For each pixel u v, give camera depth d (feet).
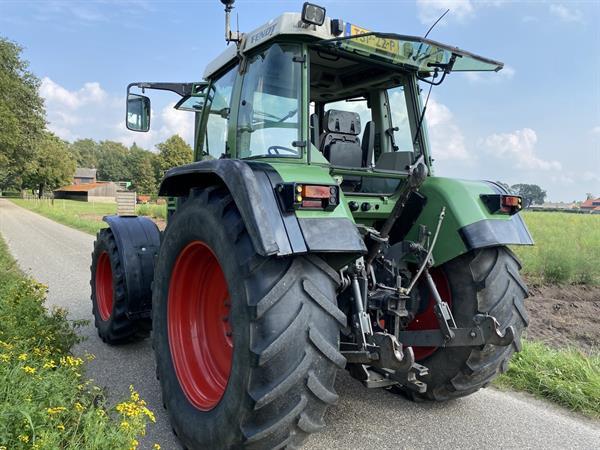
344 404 11.05
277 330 6.95
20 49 117.39
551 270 28.91
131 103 13.94
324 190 7.31
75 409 8.23
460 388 10.21
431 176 10.91
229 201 8.13
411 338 9.93
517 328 9.92
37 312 12.78
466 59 10.12
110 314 14.69
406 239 10.58
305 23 8.63
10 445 6.91
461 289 10.01
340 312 7.44
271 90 9.22
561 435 9.78
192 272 9.96
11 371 8.52
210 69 11.80
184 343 9.91
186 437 8.61
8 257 30.76
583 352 15.17
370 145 11.43
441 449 9.13
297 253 7.05
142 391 11.60
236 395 7.20
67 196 290.35
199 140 12.55
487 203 10.02
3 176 189.78
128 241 14.37
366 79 11.80
